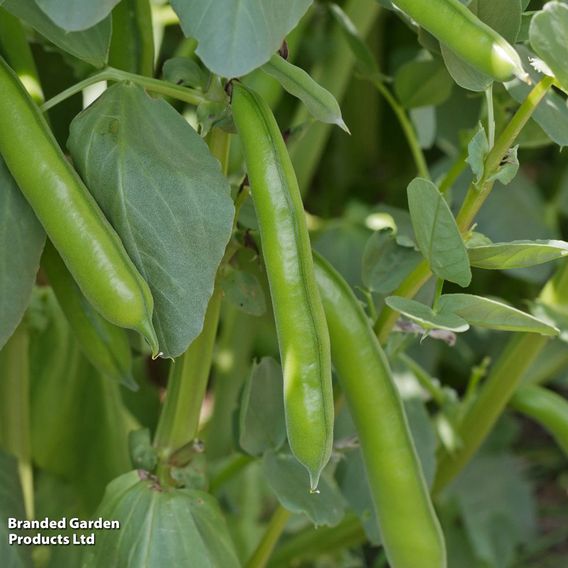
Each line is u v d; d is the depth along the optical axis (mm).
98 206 752
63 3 699
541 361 1095
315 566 1256
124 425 1066
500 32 772
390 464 806
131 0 832
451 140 1105
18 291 765
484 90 760
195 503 846
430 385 1002
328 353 743
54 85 933
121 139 754
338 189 1480
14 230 761
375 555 1452
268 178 736
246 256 854
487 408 979
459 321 757
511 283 1455
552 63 726
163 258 754
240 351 1250
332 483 944
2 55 822
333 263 1098
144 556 828
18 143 733
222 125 778
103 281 732
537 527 1472
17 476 893
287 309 737
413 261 870
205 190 754
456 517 1387
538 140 922
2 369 943
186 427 858
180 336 760
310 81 734
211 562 837
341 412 949
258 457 872
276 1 707
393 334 884
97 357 850
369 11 1126
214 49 696
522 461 1588
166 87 775
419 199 750
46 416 1054
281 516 909
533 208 1240
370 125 1454
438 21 717
